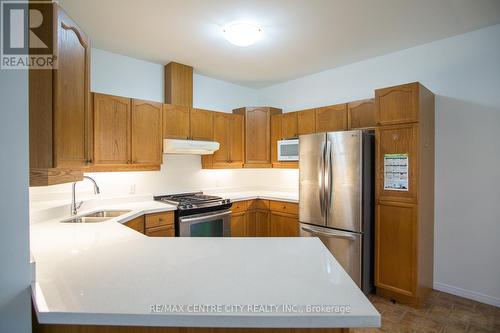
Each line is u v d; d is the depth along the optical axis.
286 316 0.81
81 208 2.69
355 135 2.74
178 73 3.53
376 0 2.14
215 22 2.48
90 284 1.00
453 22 2.50
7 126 0.94
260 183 4.68
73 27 1.36
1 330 0.94
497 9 2.28
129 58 3.31
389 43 2.94
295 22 2.49
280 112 4.29
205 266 1.17
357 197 2.73
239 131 4.06
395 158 2.59
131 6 2.21
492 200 2.57
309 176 3.12
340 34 2.73
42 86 1.17
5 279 0.94
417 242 2.48
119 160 2.91
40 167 1.18
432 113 2.83
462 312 2.45
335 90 3.74
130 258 1.27
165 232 2.95
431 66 2.92
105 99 2.82
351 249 2.76
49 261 1.23
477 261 2.65
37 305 0.85
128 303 0.86
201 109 3.62
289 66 3.65
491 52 2.57
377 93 2.70
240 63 3.53
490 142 2.58
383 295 2.73
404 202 2.55
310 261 1.23
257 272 1.11
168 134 3.30
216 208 3.38
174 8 2.25
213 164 3.78
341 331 0.99
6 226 0.94
